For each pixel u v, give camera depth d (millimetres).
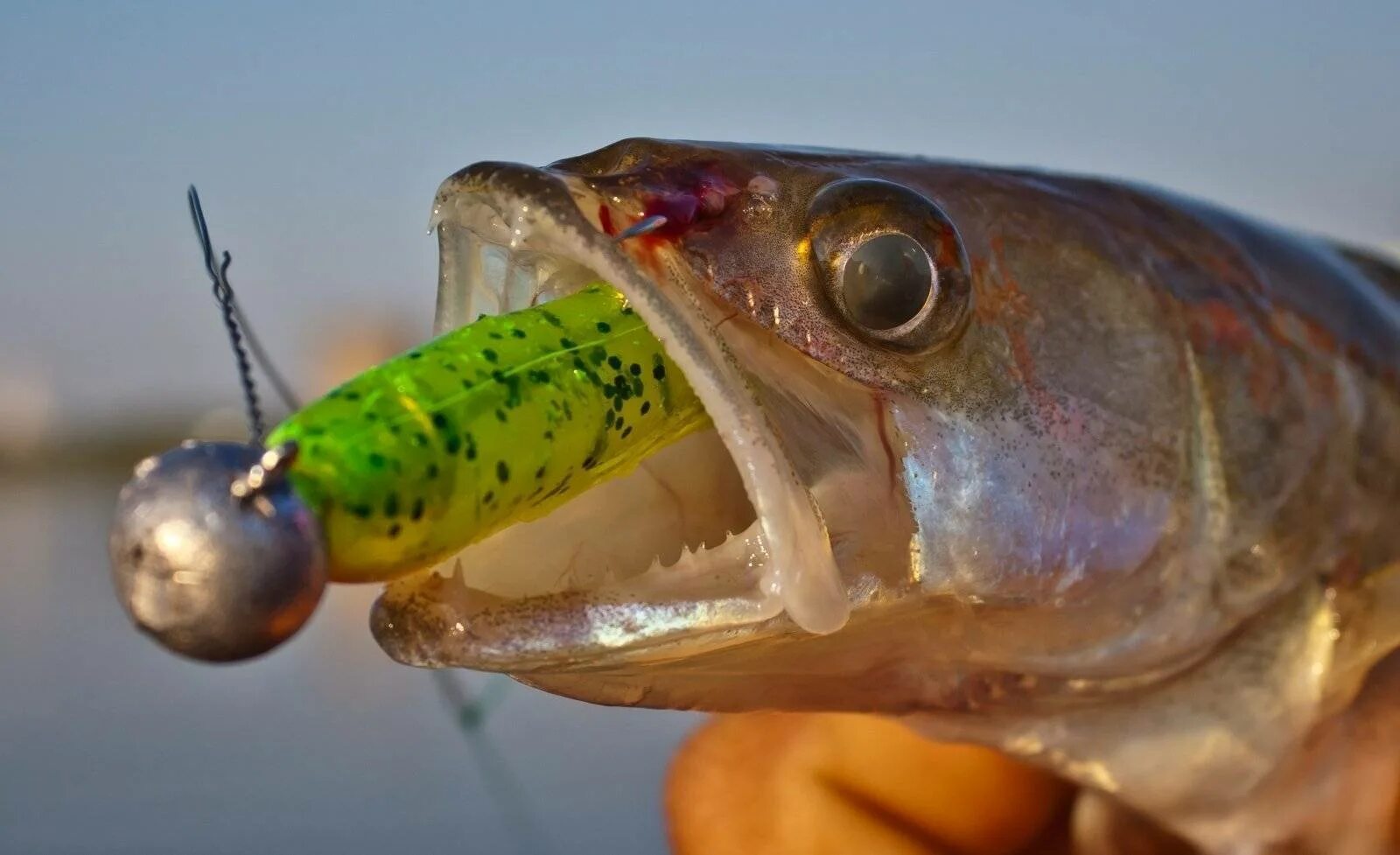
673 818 246
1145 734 202
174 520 123
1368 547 203
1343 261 225
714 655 168
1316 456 200
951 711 196
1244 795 205
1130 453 188
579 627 155
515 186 158
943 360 177
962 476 176
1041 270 190
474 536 139
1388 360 210
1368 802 206
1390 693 206
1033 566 180
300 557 126
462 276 169
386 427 134
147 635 125
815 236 172
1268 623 200
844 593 158
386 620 154
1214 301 199
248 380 151
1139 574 189
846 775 231
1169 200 209
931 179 192
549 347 148
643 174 172
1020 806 232
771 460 154
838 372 171
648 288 154
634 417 153
